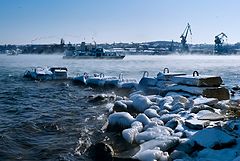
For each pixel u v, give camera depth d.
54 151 10.07
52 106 18.77
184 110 12.55
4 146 10.58
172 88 17.33
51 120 14.57
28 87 28.95
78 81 30.22
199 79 15.93
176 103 13.32
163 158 7.89
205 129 8.84
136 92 20.17
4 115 16.14
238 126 9.26
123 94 22.92
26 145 10.77
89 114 15.88
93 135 11.48
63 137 11.62
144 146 8.68
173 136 9.16
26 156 9.70
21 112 16.89
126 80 26.30
